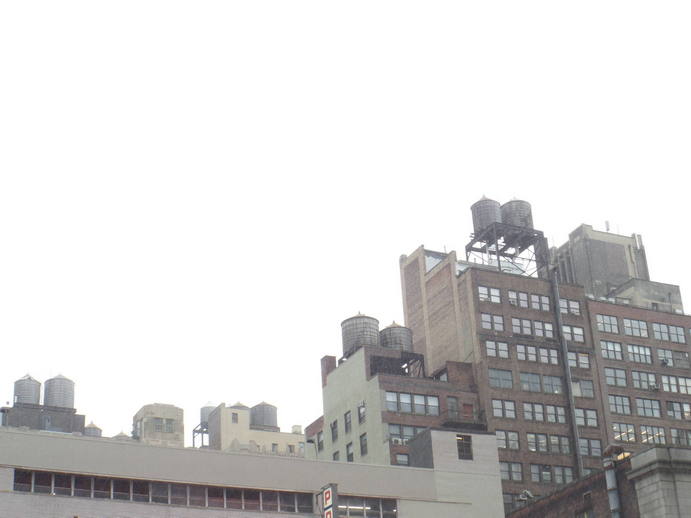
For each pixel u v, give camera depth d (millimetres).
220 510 75688
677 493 71500
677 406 127125
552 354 122250
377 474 83625
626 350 127375
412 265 135500
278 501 78500
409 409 113438
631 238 146000
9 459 68938
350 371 121125
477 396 116562
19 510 67875
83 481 71500
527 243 133750
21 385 168250
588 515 80188
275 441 171625
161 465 74688
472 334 119750
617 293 138000
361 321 126625
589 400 121438
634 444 121125
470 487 87062
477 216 135375
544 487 113188
